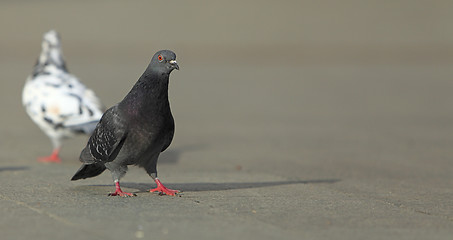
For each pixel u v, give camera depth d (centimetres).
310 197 1020
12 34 4491
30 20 5031
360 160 1478
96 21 5078
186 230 784
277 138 1784
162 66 943
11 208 879
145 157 988
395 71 3391
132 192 1037
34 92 1465
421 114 2223
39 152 1565
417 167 1398
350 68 3497
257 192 1054
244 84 2920
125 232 768
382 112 2261
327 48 4206
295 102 2469
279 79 3094
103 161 984
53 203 916
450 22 5116
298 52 4075
